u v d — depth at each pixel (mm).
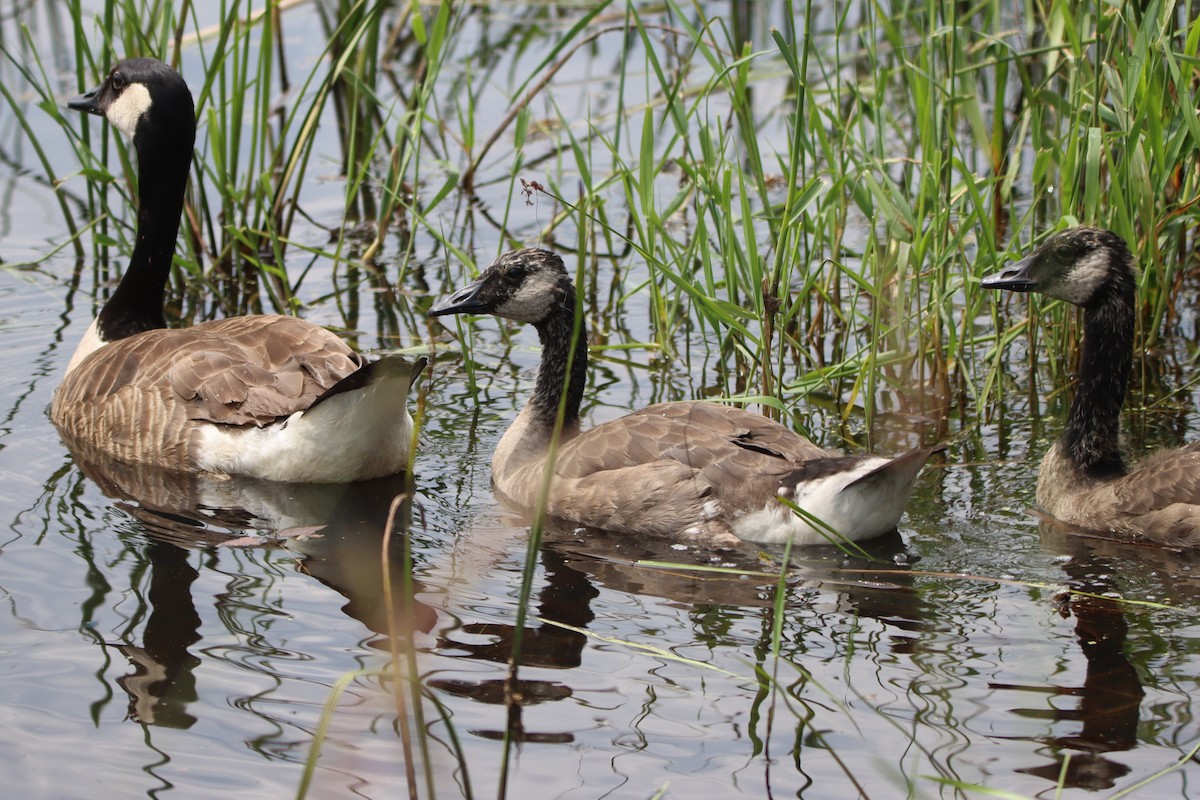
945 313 15047
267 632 9945
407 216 20422
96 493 12703
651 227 15234
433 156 22094
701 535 11789
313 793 8125
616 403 14922
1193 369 15500
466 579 11000
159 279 15336
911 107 20203
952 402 15195
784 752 8461
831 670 9438
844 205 16078
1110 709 8891
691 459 12023
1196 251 17438
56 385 15344
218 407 13211
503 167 21688
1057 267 12898
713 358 16234
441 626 10086
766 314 13867
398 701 7812
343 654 9633
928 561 11375
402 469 13516
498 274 13648
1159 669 9414
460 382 15742
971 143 20906
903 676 9344
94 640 9773
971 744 8523
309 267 18656
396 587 10781
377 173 21500
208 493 12828
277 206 19516
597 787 8133
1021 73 15922
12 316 17250
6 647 9656
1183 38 16438
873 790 8062
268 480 13125
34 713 8875
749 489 11703
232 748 8547
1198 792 8000
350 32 19875
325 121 23281
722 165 14977
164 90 14781
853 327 16828
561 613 10352
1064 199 14891
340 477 13125
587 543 11883
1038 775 8195
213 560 11234
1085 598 10617
